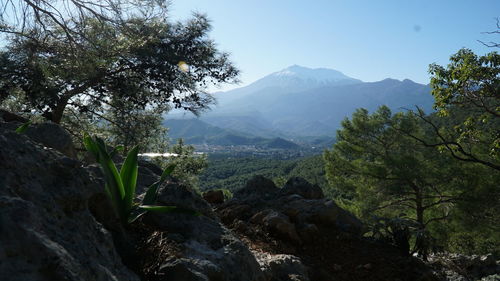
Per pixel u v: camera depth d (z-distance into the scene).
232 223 6.41
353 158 21.28
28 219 1.73
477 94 14.66
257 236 5.82
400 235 6.34
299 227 6.36
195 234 3.15
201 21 13.82
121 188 3.04
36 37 10.63
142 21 11.87
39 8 10.02
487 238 18.62
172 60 12.82
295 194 7.86
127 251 2.80
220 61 14.18
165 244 2.82
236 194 8.27
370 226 6.95
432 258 7.30
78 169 2.62
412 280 5.30
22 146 2.36
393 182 18.98
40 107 11.13
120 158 6.36
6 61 10.37
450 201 18.16
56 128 4.06
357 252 5.90
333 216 6.77
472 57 14.14
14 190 2.01
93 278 1.88
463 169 17.22
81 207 2.39
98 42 11.43
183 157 18.09
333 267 5.34
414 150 19.73
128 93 13.13
